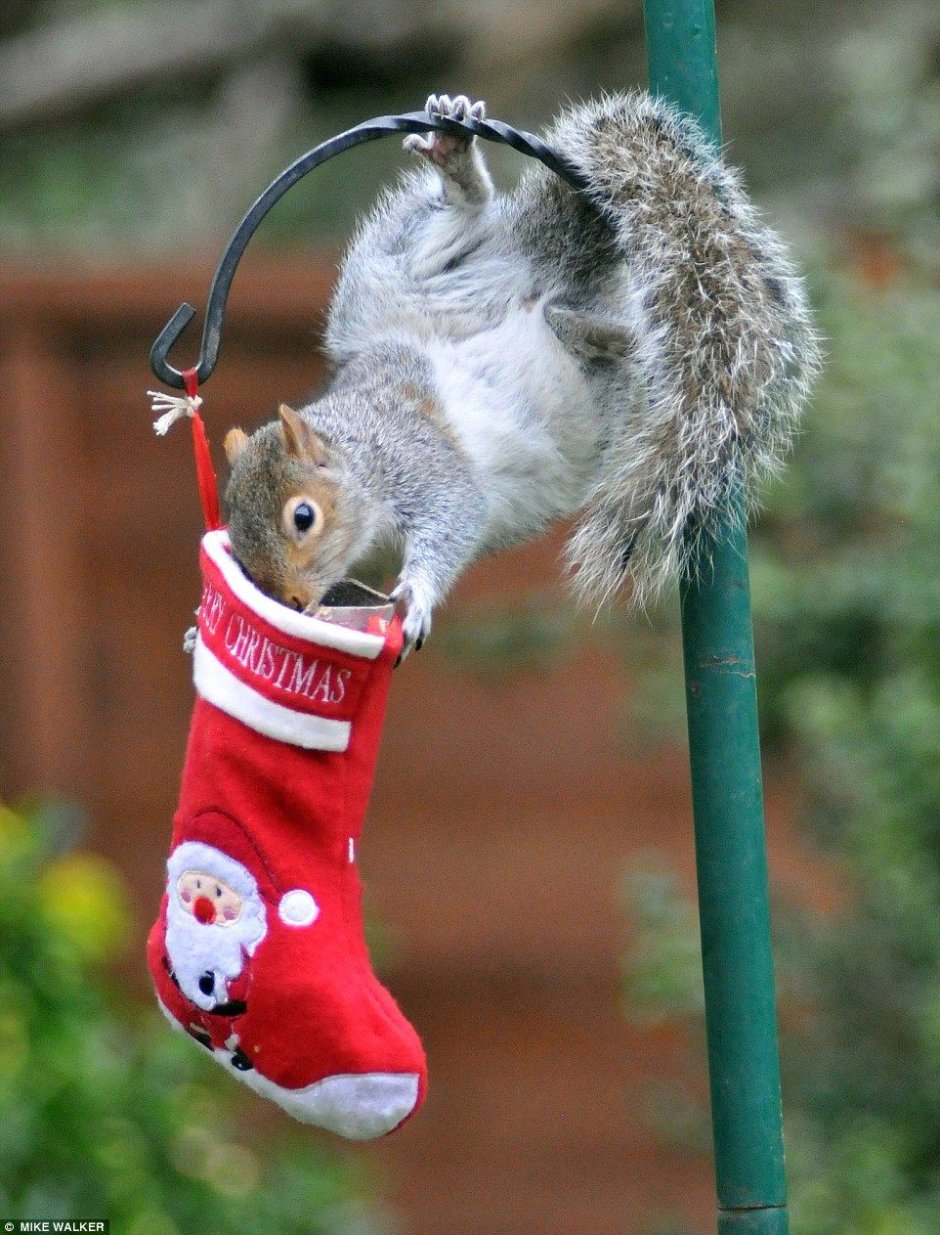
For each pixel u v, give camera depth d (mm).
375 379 5949
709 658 5219
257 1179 10195
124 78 17766
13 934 8703
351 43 17797
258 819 4609
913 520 9625
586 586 5309
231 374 12516
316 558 5625
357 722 4680
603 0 18031
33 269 12305
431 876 12375
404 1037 4699
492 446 5855
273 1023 4562
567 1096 12305
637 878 10500
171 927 4680
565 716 12469
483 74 18219
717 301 5473
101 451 12438
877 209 11172
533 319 5906
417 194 6137
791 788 11773
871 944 10336
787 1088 10367
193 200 18000
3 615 12203
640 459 5352
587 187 5617
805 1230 9156
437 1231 12180
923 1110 9992
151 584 12453
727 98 18938
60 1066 8555
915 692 9477
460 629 11867
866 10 18547
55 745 12133
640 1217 12188
